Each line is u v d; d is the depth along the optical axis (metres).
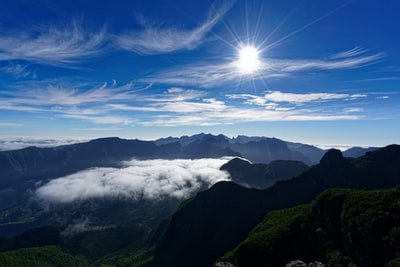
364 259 117.94
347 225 133.38
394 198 131.00
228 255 153.12
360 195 144.88
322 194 163.12
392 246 110.06
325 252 136.88
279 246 147.38
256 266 142.00
